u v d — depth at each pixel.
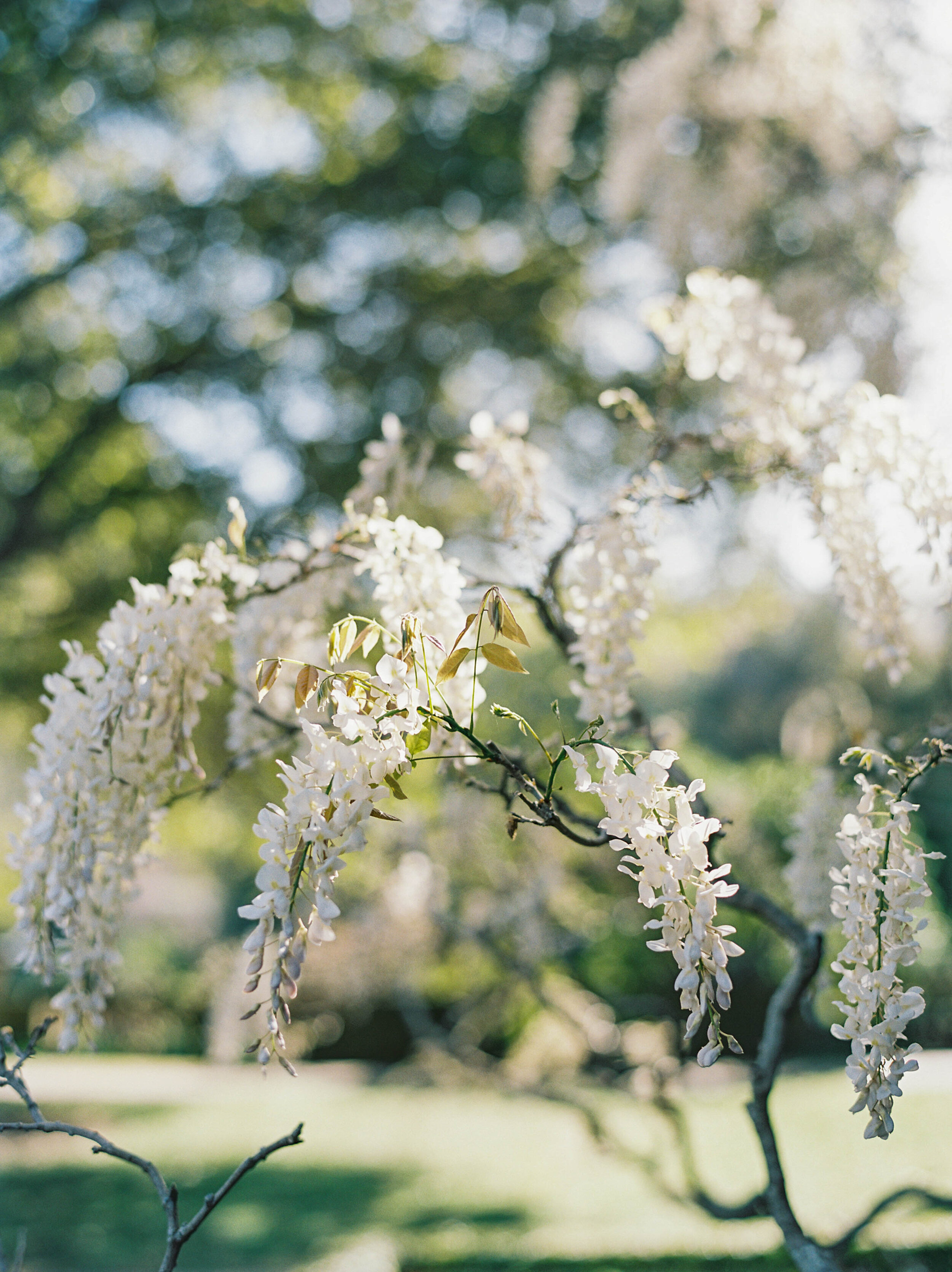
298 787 1.39
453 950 7.18
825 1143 6.64
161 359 9.05
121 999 15.05
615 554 2.29
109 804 2.02
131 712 1.96
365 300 9.17
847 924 1.49
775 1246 4.24
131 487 8.99
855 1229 2.70
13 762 13.77
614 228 6.35
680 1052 3.55
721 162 5.25
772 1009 2.39
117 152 8.92
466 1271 4.62
